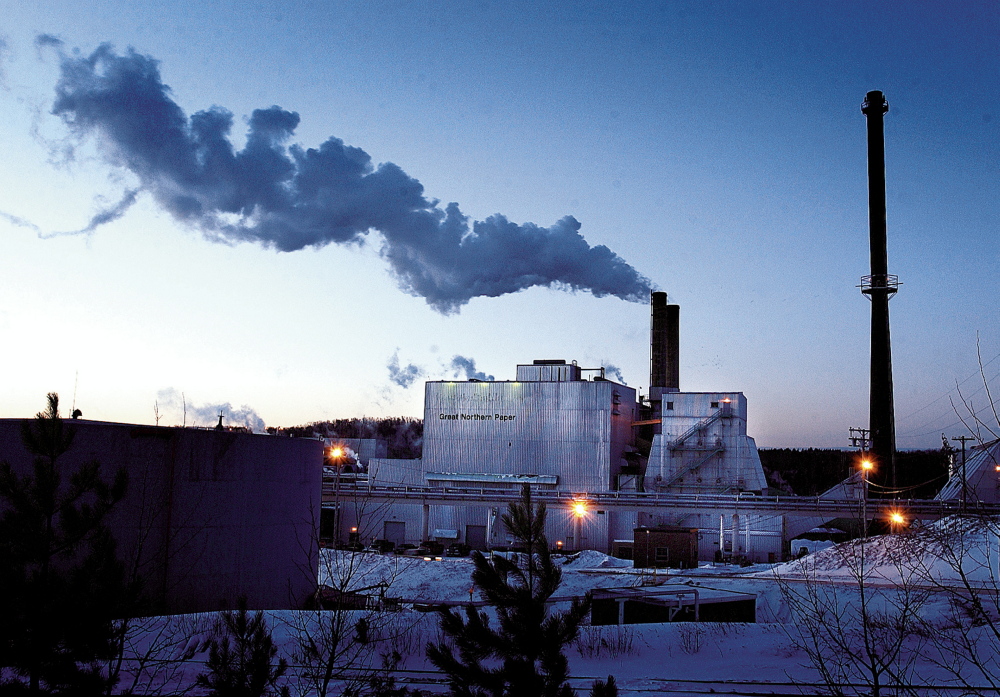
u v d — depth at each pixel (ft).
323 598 83.87
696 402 291.99
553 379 312.50
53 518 33.78
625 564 221.05
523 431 297.94
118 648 31.07
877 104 304.30
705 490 283.79
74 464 90.68
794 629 76.28
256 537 111.86
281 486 119.03
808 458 506.89
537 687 26.40
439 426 306.55
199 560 100.32
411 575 167.43
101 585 30.25
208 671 49.14
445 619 28.02
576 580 154.61
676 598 107.86
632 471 309.22
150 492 95.35
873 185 300.40
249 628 30.53
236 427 117.60
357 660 54.85
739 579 148.15
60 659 29.07
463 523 288.51
